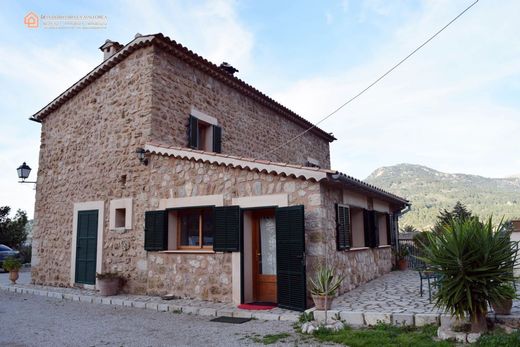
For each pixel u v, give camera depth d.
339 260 7.57
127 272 8.91
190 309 6.99
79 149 10.64
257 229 7.77
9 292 10.25
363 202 9.57
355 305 6.26
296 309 6.46
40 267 11.06
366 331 5.11
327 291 5.86
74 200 10.48
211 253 7.72
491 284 4.56
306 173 6.75
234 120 11.43
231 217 7.49
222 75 10.81
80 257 10.00
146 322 6.36
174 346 4.90
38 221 11.41
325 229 6.89
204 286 7.71
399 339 4.61
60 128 11.41
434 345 4.30
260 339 5.07
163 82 9.30
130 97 9.47
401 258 12.17
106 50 10.96
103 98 10.21
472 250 4.60
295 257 6.60
